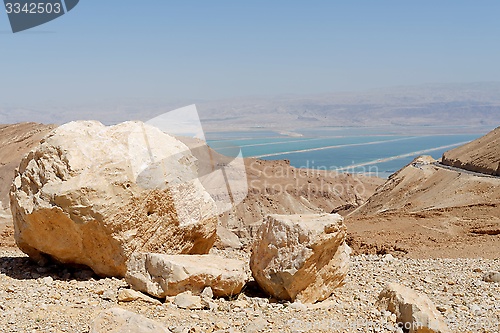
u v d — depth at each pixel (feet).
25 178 33.50
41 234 33.19
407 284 35.86
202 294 29.50
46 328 25.50
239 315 27.99
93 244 33.04
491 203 95.14
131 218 32.96
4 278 33.63
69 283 32.81
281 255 30.14
